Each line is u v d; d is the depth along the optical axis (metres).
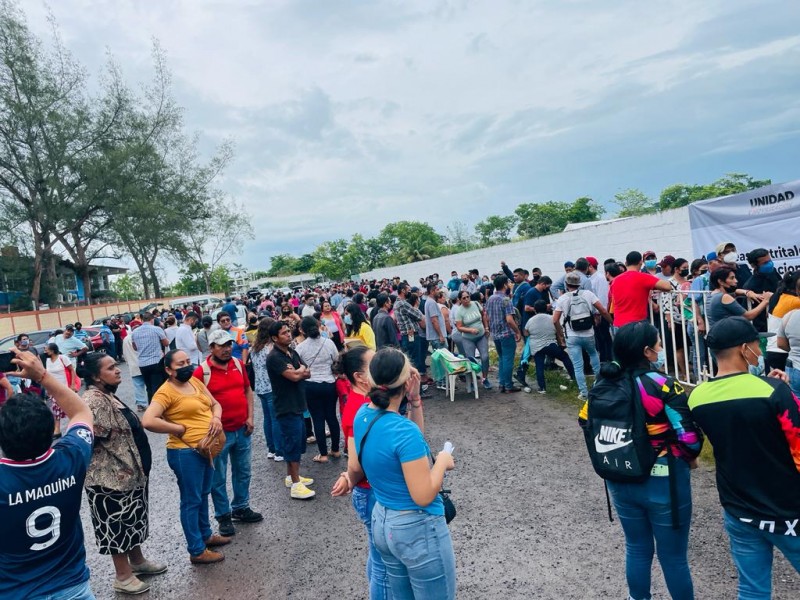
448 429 7.66
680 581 2.95
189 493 4.64
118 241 39.03
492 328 9.20
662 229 14.33
